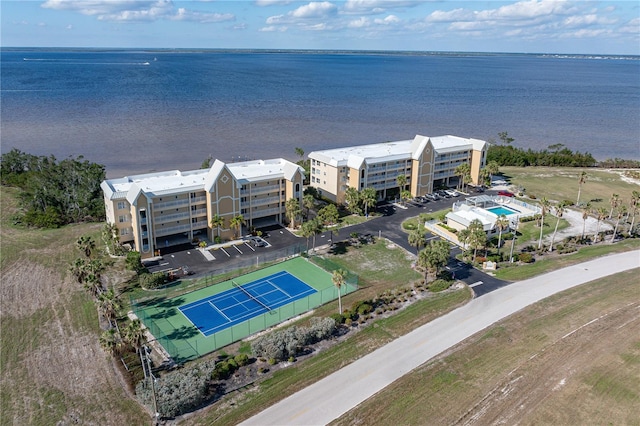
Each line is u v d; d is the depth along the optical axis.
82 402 60.19
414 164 140.00
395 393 61.31
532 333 74.31
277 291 88.25
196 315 79.94
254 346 68.81
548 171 180.12
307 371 65.94
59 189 131.50
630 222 125.88
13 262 99.00
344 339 73.56
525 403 59.41
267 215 118.38
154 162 183.00
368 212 130.50
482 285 90.44
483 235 96.69
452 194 144.75
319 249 106.69
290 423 56.34
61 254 103.06
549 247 107.25
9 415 57.91
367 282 91.75
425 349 70.69
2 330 75.38
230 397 60.97
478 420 56.72
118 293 86.31
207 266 97.50
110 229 99.31
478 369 65.94
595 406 58.78
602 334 73.62
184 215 105.06
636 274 94.06
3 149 195.62
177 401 57.41
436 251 88.75
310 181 146.38
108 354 68.94
